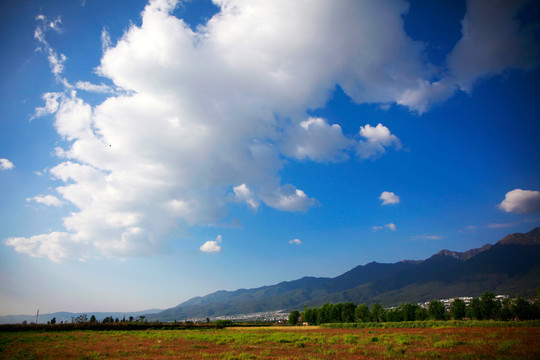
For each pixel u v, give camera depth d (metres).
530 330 46.62
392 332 57.59
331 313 120.56
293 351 31.16
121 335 61.66
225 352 30.98
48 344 42.03
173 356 28.80
